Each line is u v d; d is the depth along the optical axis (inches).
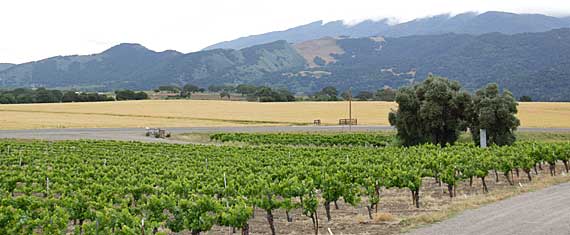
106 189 1071.6
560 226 818.8
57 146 2362.2
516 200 1067.3
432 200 1140.5
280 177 1240.8
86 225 751.7
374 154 1791.3
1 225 772.0
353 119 3954.2
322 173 1224.2
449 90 2429.9
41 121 3919.8
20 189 1144.8
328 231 866.1
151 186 1078.4
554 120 3954.2
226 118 4222.4
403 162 1444.4
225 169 1392.7
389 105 5393.7
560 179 1375.5
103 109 4987.7
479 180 1439.5
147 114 4532.5
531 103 5477.4
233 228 880.9
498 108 2297.0
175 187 1044.5
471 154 1578.5
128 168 1507.1
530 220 867.4
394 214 987.9
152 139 2989.7
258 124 3821.4
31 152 2057.1
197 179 1205.1
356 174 1199.6
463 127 2431.1
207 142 2930.6
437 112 2383.1
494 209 973.2
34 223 766.5
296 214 1032.2
